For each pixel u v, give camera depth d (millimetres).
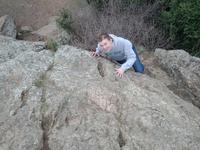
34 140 2018
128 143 2045
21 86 2361
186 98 2863
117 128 2111
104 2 4312
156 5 4203
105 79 2447
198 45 3830
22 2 4938
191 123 2242
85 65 2572
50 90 2312
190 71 2992
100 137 2037
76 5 4750
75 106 2205
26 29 4508
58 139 2020
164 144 2055
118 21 3967
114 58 2654
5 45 3148
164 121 2180
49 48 3227
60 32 4113
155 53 3271
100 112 2195
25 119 2135
